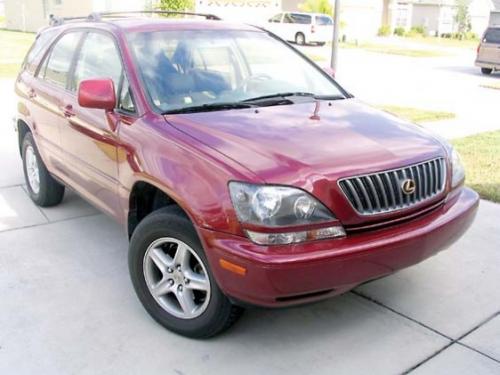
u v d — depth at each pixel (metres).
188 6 24.50
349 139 3.50
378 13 41.69
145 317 3.77
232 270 3.01
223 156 3.20
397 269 3.28
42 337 3.54
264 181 3.00
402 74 18.88
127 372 3.23
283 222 2.97
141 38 4.29
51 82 5.18
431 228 3.36
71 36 5.07
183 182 3.25
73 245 4.86
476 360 3.35
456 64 23.31
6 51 21.31
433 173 3.55
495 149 8.14
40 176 5.55
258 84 4.40
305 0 36.88
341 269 3.02
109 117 4.00
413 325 3.71
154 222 3.46
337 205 3.07
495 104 12.78
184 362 3.32
